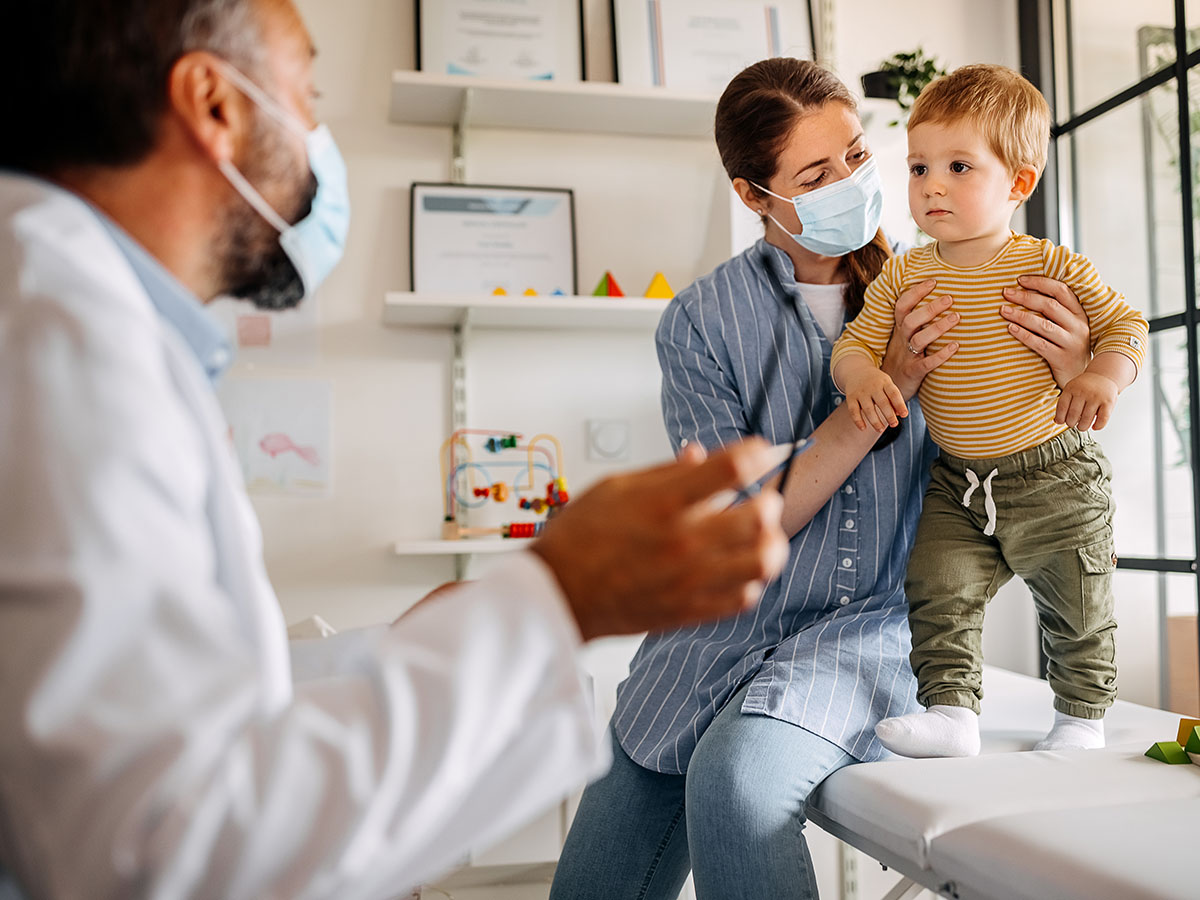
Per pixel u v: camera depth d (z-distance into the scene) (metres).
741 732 1.14
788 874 1.06
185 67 0.51
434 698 0.40
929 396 1.32
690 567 0.43
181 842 0.36
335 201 0.64
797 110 1.36
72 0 0.50
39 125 0.51
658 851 1.31
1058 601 1.29
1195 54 1.91
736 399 1.43
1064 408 1.17
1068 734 1.25
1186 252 1.93
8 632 0.37
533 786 0.42
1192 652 1.91
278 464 2.13
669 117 2.21
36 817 0.37
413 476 2.18
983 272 1.28
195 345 0.56
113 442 0.39
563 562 0.44
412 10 2.22
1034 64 2.36
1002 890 0.86
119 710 0.37
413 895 1.23
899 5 2.45
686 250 2.32
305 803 0.38
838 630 1.29
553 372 2.26
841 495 1.35
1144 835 0.86
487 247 2.20
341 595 2.14
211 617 0.40
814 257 1.46
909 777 1.06
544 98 2.10
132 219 0.54
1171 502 1.98
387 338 2.19
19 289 0.41
